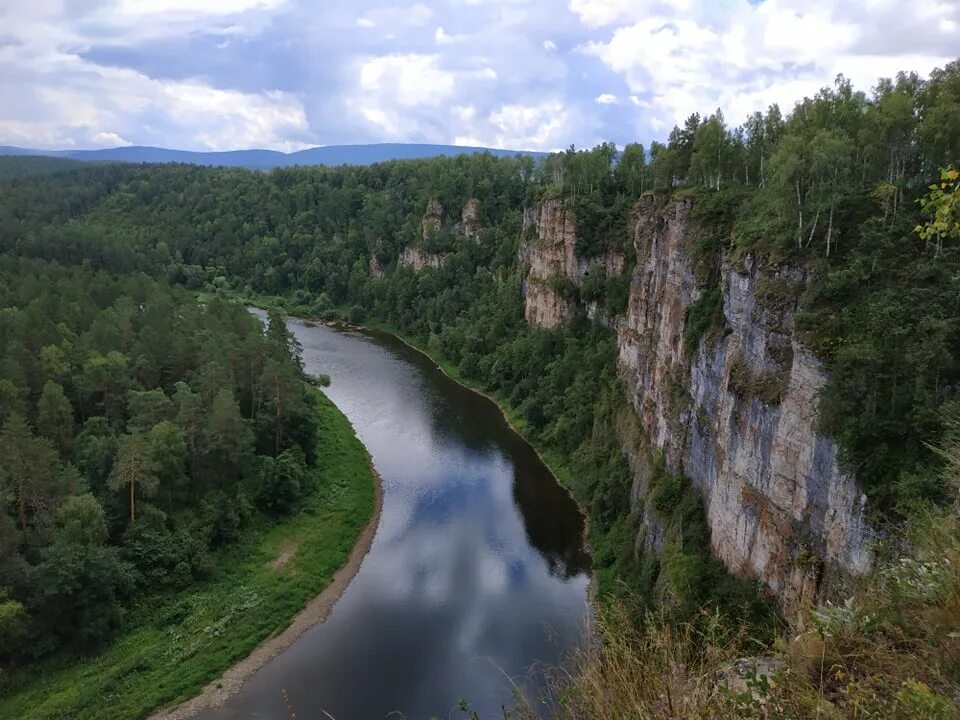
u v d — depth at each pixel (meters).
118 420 62.50
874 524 25.75
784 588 32.72
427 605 49.50
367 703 40.09
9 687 39.31
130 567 46.38
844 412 28.92
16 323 72.00
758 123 59.28
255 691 41.19
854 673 9.85
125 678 41.19
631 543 52.84
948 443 22.61
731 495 39.16
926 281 30.12
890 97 40.69
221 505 55.41
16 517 46.56
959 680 8.96
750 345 38.47
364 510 63.00
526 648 44.38
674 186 65.75
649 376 59.59
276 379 66.31
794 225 37.25
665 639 10.41
